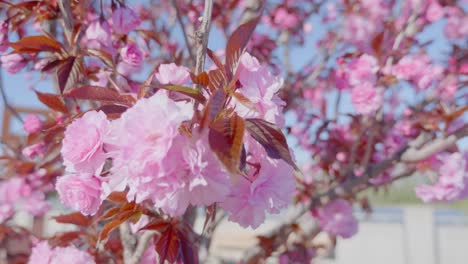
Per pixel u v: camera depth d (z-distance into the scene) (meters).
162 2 0.89
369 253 2.11
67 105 0.51
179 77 0.41
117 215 0.40
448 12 1.02
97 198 0.38
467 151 0.86
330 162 0.90
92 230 0.55
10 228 0.88
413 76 0.81
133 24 0.56
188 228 0.42
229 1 0.90
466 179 0.85
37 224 1.26
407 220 2.08
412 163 0.75
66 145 0.36
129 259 0.53
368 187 0.83
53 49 0.51
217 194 0.33
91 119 0.37
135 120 0.32
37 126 0.63
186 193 0.33
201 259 0.74
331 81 1.00
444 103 0.78
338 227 0.90
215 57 0.36
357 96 0.78
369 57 0.81
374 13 1.12
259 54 0.89
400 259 2.06
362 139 0.88
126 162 0.33
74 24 0.54
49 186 0.92
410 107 0.85
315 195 0.82
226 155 0.30
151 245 0.51
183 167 0.32
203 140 0.32
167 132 0.32
